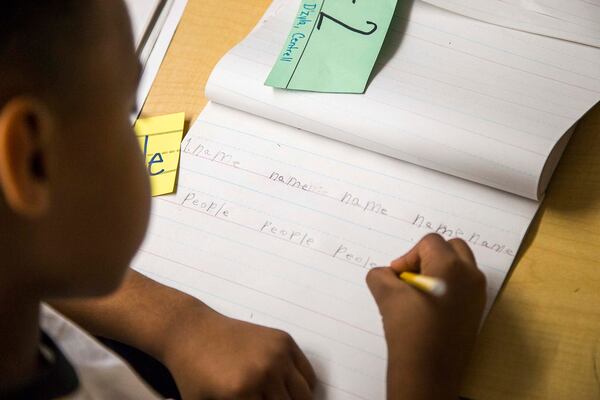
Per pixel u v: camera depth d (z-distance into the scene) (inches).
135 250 15.6
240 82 25.5
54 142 12.4
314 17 26.4
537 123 22.8
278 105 24.9
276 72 25.1
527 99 23.5
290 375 20.2
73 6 12.4
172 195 24.3
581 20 25.5
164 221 23.8
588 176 23.0
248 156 24.9
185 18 29.1
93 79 12.8
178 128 26.0
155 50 28.5
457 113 23.3
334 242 22.5
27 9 11.8
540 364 19.8
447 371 19.1
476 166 22.6
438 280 19.1
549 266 21.5
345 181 23.9
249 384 20.1
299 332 21.1
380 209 23.1
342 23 26.0
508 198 22.8
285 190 23.9
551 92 23.7
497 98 23.7
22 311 15.0
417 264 20.7
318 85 24.6
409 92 24.1
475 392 19.6
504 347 20.2
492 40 25.4
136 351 23.7
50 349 17.0
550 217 22.4
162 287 22.4
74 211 13.5
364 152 24.4
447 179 23.5
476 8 26.1
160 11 29.5
